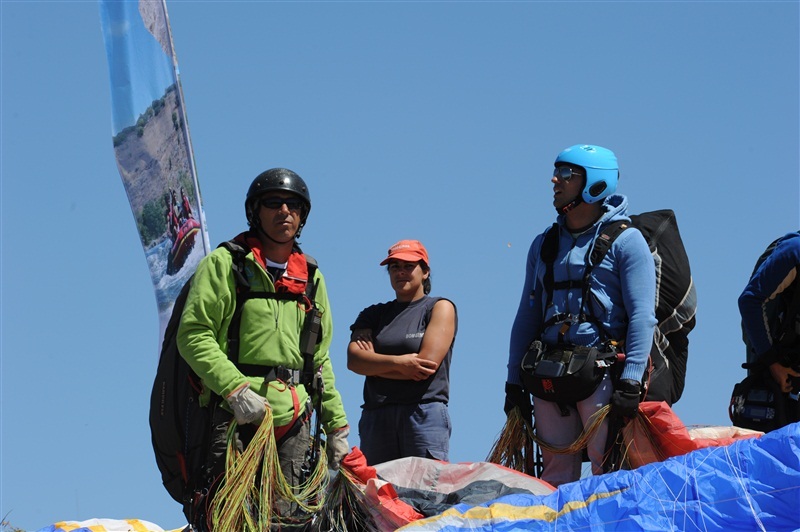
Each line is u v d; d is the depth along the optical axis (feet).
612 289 27.09
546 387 27.02
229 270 24.48
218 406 24.61
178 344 24.35
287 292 24.97
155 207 29.94
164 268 29.78
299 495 24.82
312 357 25.27
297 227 25.22
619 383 26.58
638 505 23.86
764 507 23.49
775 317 29.30
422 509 25.50
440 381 29.76
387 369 29.53
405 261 30.30
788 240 28.66
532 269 28.40
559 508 24.23
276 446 24.85
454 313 30.25
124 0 29.78
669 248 28.60
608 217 27.43
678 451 26.48
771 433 24.16
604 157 27.50
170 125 29.55
